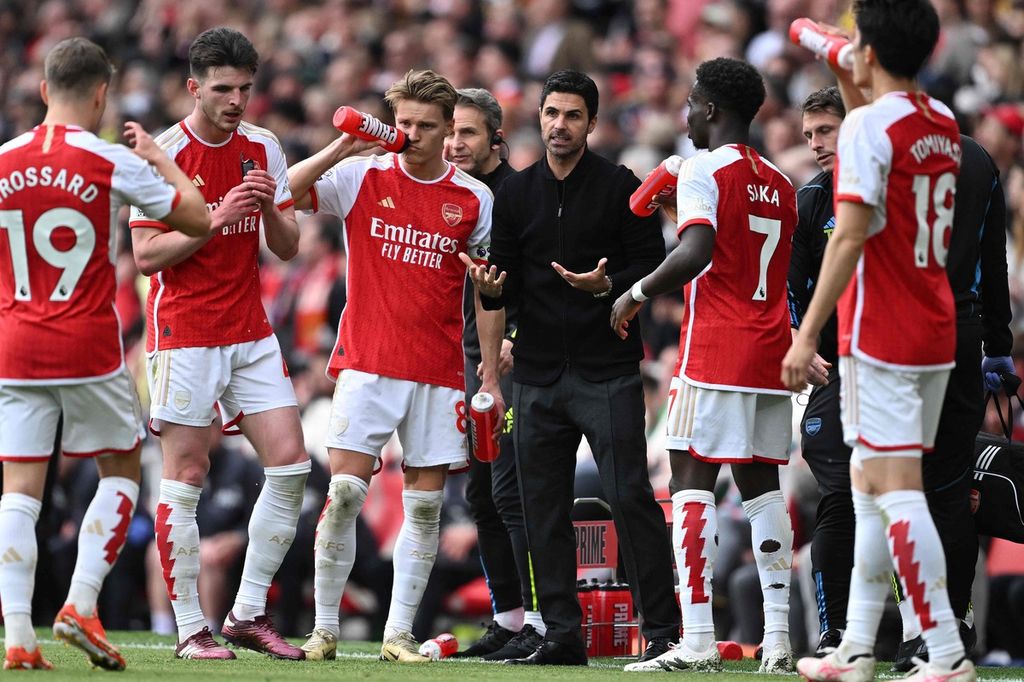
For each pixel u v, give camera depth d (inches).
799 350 665.0
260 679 700.7
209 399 859.4
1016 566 1138.7
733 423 813.9
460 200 896.3
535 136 1871.3
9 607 714.8
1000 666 1029.2
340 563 883.4
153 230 837.2
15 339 704.4
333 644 881.5
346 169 893.8
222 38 840.3
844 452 863.1
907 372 668.7
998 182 853.2
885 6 671.1
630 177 876.6
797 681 759.7
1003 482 888.9
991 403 1160.2
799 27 726.5
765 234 822.5
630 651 998.4
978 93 1681.8
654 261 868.6
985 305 876.6
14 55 2805.1
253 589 878.4
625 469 858.8
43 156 703.1
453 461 900.0
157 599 1370.6
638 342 873.5
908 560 661.3
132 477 740.0
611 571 1002.7
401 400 884.6
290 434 872.9
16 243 704.4
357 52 2266.2
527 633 927.7
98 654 719.1
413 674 771.4
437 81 885.2
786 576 844.6
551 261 872.3
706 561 816.9
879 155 659.4
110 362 715.4
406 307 884.0
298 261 1819.6
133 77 2475.4
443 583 1385.3
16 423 713.0
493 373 900.6
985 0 1760.6
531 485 882.1
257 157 868.6
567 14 2162.9
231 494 1391.5
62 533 1402.6
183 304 856.9
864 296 671.8
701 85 832.3
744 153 823.7
